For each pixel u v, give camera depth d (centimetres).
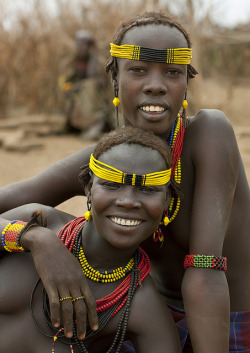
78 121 1273
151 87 318
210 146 336
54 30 1534
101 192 300
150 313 313
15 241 317
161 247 367
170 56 318
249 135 1205
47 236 307
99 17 1452
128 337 324
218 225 324
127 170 296
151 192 303
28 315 321
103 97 1270
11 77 1557
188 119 358
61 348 314
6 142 1168
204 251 319
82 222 335
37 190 380
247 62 1867
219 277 318
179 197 336
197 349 308
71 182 381
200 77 1262
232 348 354
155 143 307
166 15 334
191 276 319
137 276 318
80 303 296
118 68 340
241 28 1680
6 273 329
